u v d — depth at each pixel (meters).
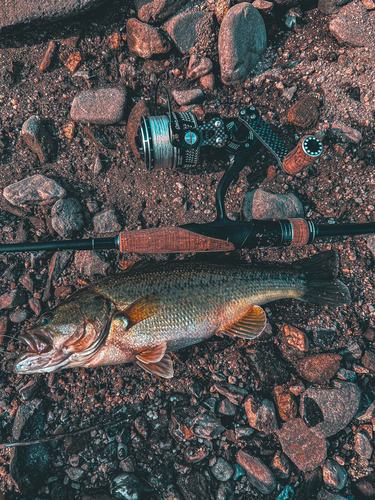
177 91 0.44
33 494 0.37
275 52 0.45
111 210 0.42
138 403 0.40
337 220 0.43
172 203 0.43
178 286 0.37
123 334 0.35
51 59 0.44
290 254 0.43
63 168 0.43
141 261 0.40
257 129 0.36
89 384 0.40
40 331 0.34
